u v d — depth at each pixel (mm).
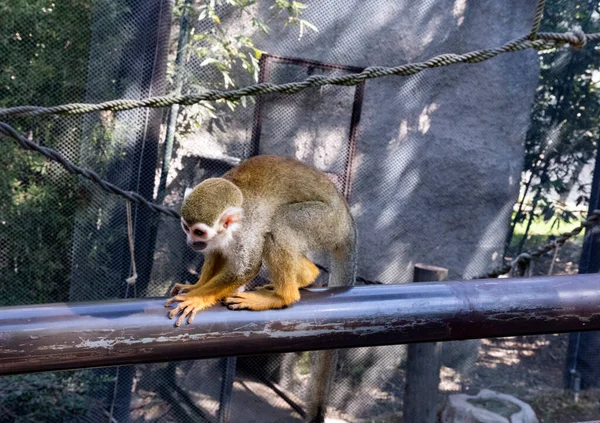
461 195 6582
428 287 2037
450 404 6258
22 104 4969
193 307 1854
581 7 6445
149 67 5055
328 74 5859
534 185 6840
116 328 1736
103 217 5152
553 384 6766
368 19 5957
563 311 2061
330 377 3023
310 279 3225
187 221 2873
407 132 6336
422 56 6246
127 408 5383
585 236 6656
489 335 2049
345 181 6062
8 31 4828
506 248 6926
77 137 5066
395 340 1989
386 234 6422
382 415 6312
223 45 5309
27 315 1672
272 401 5988
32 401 5129
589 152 6695
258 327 1867
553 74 6641
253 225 3035
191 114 5398
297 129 5863
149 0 4992
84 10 4930
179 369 5664
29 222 5043
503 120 6598
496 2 6367
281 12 5633
